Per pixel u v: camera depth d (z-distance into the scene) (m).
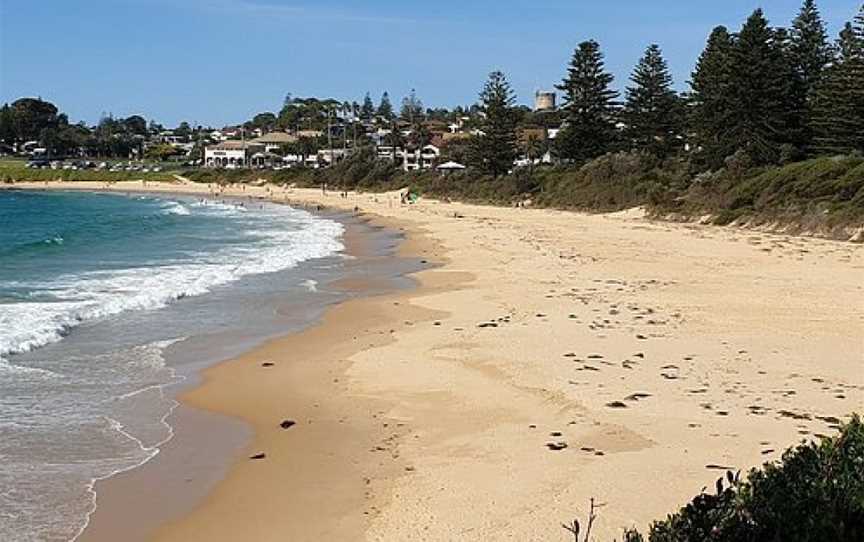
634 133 77.38
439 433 12.02
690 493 9.33
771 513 4.82
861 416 11.60
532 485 9.81
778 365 15.14
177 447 11.65
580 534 8.41
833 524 4.64
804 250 34.69
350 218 66.38
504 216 62.44
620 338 17.77
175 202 97.00
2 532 8.84
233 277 29.42
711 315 20.31
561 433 11.69
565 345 17.17
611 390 13.71
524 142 114.19
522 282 27.27
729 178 53.62
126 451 11.46
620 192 64.62
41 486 10.12
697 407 12.62
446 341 18.08
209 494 9.97
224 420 12.92
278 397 14.19
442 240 44.78
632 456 10.61
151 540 8.77
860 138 53.09
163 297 24.16
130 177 145.25
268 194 109.19
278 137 176.25
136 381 15.16
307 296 25.28
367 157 119.81
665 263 31.59
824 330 18.27
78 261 34.25
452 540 8.49
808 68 66.56
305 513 9.38
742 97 58.84
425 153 133.50
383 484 10.15
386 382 14.91
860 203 40.22
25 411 13.16
